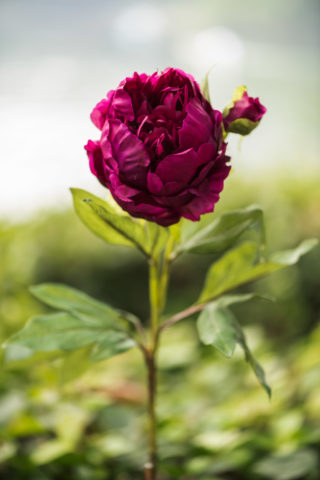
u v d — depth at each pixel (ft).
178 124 2.91
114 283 8.79
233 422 4.12
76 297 3.46
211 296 3.40
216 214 8.50
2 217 6.24
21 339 3.22
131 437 4.11
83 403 4.12
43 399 4.15
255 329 5.30
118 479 3.99
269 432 4.07
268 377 4.66
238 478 4.02
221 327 3.18
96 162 2.96
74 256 8.49
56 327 3.28
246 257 3.43
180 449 3.93
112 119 2.89
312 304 8.00
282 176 9.84
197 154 2.85
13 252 5.87
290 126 39.65
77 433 3.95
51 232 8.53
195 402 4.44
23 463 3.78
